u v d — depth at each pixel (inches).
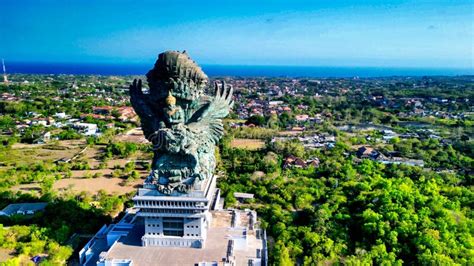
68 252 4411.9
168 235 4119.1
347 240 4785.9
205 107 4138.8
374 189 6195.9
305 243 4618.6
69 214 5211.6
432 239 4461.1
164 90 3949.3
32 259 4298.7
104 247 4325.8
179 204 3946.9
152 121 4092.0
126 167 7598.4
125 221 4702.3
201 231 4052.7
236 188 6422.2
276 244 4534.9
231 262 3742.6
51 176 7126.0
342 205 5772.6
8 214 5359.3
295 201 5969.5
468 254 4296.3
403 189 5949.8
